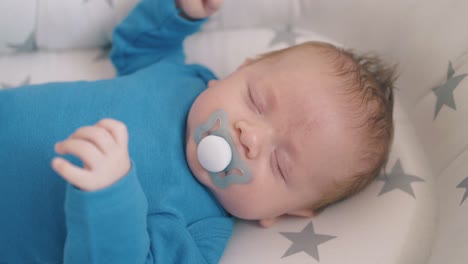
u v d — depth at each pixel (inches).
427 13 44.6
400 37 46.6
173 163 36.1
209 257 36.4
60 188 33.4
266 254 37.7
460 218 35.0
